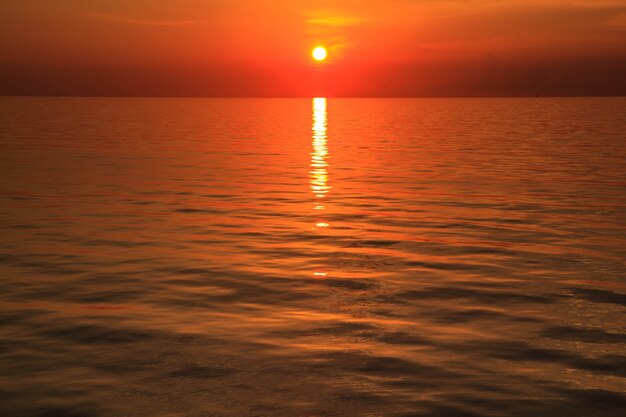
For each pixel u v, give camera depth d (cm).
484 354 863
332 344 902
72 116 11619
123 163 3603
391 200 2309
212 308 1072
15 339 920
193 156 4084
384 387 761
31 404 716
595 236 1681
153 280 1252
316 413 698
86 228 1783
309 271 1326
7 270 1324
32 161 3681
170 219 1930
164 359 845
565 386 761
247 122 9900
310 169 3350
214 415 693
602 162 3662
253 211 2077
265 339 921
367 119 11438
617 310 1062
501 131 7144
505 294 1160
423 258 1445
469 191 2536
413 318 1020
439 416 690
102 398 732
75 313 1041
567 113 14062
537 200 2302
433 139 5847
